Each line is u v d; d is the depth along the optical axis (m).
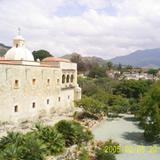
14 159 25.38
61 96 62.78
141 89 89.25
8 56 57.19
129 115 70.56
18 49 57.81
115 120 62.78
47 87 56.44
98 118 61.50
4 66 43.28
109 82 120.19
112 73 187.25
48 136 32.22
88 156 32.25
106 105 68.94
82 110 65.62
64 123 36.88
